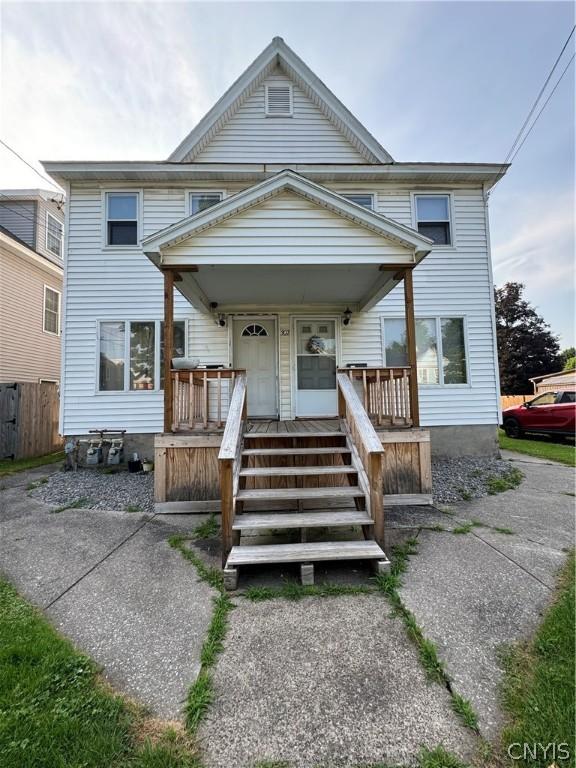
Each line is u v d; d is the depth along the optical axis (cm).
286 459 471
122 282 763
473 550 335
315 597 265
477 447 782
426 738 155
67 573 304
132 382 758
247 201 470
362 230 485
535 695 174
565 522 408
